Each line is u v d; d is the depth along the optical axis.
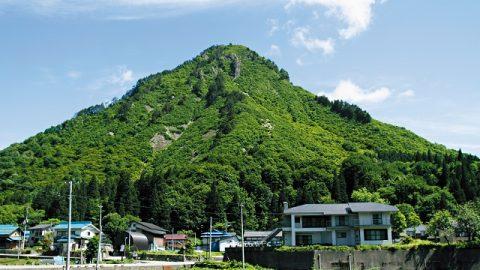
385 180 166.62
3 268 58.34
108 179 181.38
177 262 87.88
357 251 78.12
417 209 138.38
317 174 185.12
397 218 107.25
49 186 183.25
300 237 89.56
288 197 168.00
